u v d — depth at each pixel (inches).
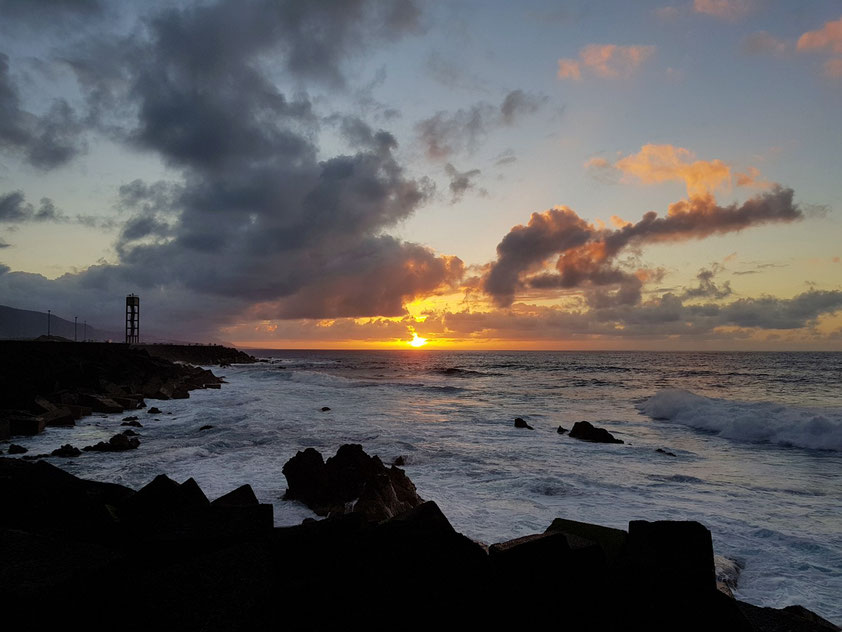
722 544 358.3
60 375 1253.7
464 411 1120.8
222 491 444.5
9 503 221.0
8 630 122.7
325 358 6171.3
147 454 598.9
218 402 1218.6
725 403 1090.1
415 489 456.1
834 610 268.4
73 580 134.3
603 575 169.2
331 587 160.6
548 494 470.0
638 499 460.8
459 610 159.2
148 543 180.9
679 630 160.2
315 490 412.2
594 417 1070.4
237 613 141.9
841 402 1342.3
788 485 525.7
